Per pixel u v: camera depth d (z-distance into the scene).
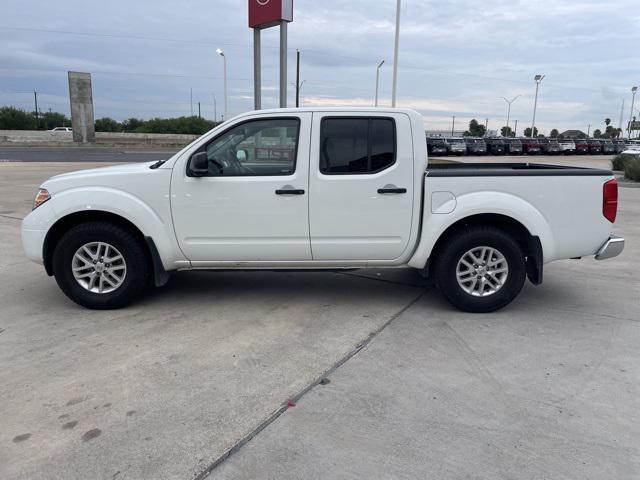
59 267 5.10
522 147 47.53
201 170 4.82
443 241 5.17
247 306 5.36
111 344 4.37
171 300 5.54
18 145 46.16
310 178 4.95
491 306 5.11
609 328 4.79
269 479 2.71
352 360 4.09
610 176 5.02
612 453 2.94
